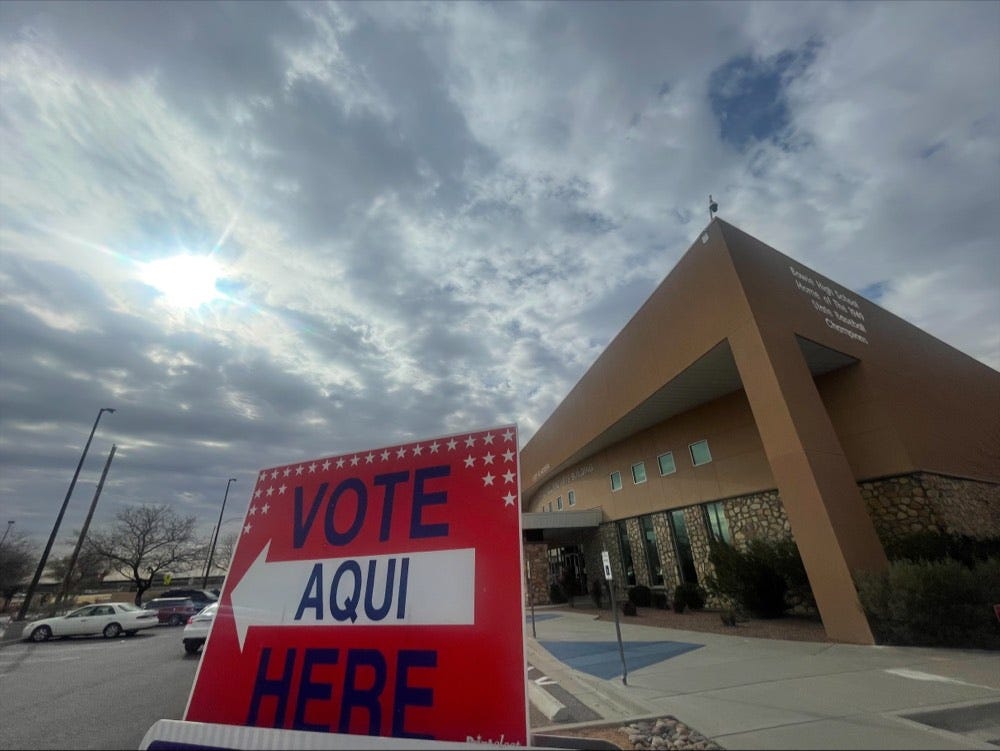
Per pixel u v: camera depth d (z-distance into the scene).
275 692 3.45
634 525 20.02
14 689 7.96
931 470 12.12
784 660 7.52
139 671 9.60
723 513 15.53
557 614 17.88
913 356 15.86
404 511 3.96
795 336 11.84
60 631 16.73
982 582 8.27
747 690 5.83
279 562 4.10
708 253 12.88
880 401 12.57
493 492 3.79
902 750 3.85
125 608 18.00
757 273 12.29
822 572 9.34
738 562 12.78
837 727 4.42
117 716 6.13
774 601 12.38
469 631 3.30
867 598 8.54
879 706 4.99
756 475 14.46
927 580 8.16
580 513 22.36
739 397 15.46
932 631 8.09
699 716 4.91
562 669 7.82
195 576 55.25
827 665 7.03
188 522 41.47
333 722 3.21
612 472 21.70
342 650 3.49
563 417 25.23
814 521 9.57
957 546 10.16
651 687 6.19
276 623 3.77
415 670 3.26
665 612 15.86
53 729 5.60
